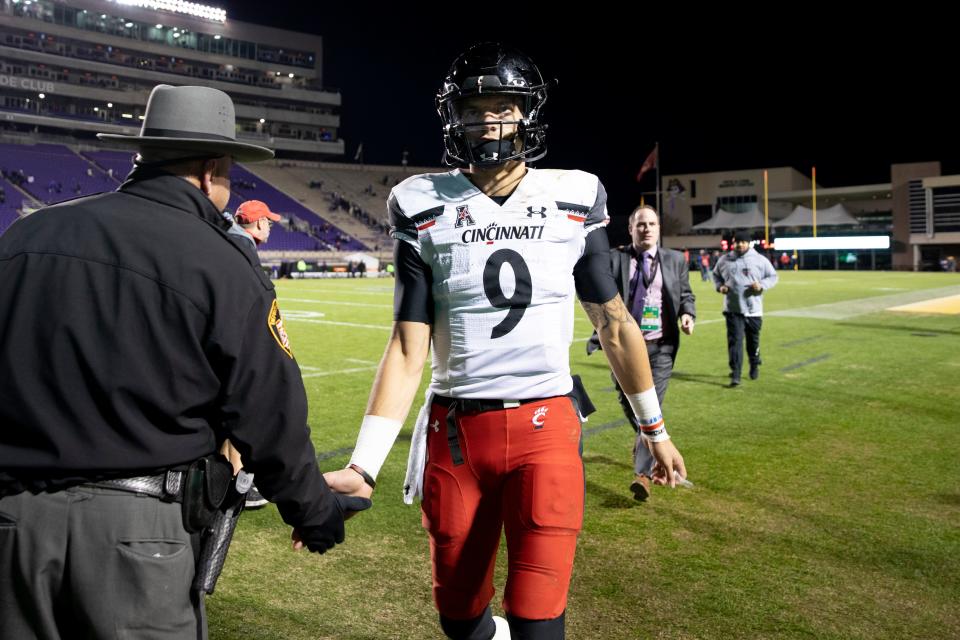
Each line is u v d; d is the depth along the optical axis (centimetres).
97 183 4834
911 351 1129
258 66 6394
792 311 1798
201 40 6134
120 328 151
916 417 688
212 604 315
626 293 500
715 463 537
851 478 500
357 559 365
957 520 420
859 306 1936
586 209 215
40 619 149
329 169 6203
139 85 5894
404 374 211
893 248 5578
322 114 6719
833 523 416
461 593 210
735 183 6694
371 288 3044
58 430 148
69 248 154
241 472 177
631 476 511
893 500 455
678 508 442
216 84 6191
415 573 349
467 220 208
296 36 6556
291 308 1981
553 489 197
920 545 384
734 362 846
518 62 209
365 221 5516
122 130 5503
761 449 576
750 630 296
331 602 319
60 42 5538
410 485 220
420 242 211
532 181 215
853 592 330
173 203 165
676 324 501
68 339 150
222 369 160
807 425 658
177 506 159
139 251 155
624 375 227
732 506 445
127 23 5772
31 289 152
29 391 149
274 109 6450
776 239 5894
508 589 198
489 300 205
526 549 197
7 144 4962
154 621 152
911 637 290
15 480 149
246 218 482
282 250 4694
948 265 5053
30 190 4538
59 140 5262
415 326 213
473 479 206
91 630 150
